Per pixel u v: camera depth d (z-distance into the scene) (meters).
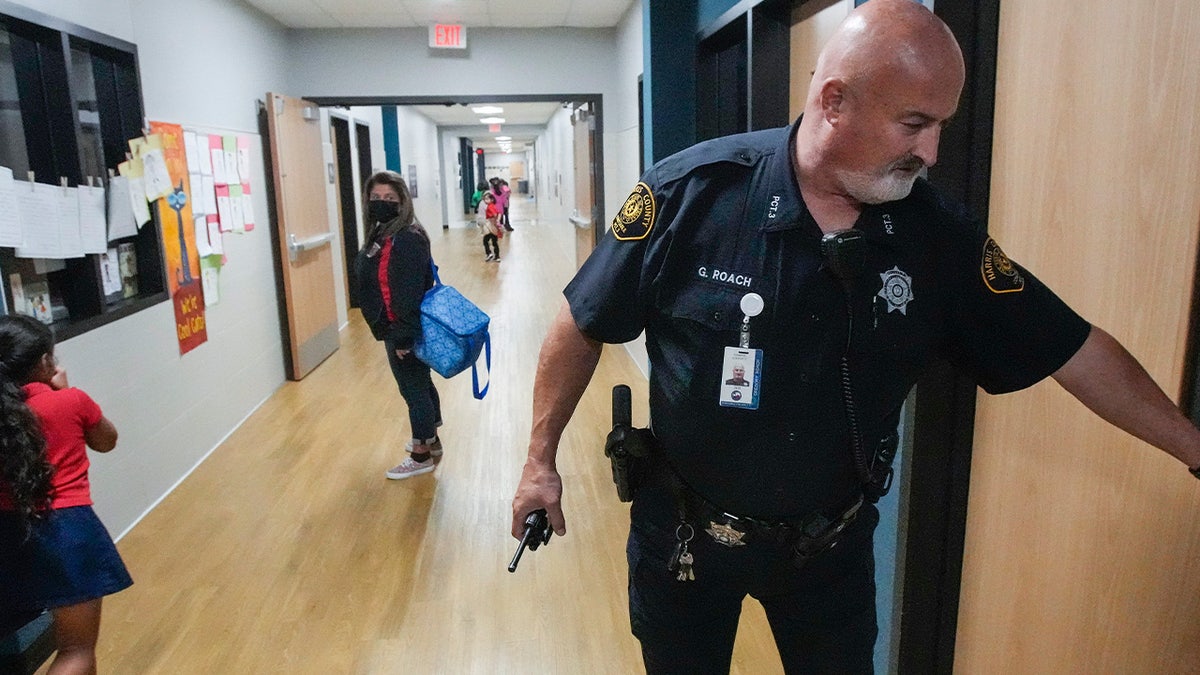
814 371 1.06
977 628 1.71
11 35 2.73
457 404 4.84
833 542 1.17
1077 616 1.44
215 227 4.26
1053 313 1.06
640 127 5.12
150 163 3.46
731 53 3.52
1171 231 1.18
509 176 47.09
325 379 5.50
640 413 4.61
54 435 1.77
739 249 1.07
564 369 1.23
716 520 1.19
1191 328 1.16
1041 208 1.44
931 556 1.74
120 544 3.04
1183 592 1.23
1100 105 1.29
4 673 1.99
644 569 1.31
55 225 2.69
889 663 1.83
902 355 1.07
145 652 2.35
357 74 6.07
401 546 3.01
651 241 1.13
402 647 2.37
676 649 1.33
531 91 6.27
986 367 1.12
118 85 3.35
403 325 3.39
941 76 0.89
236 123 4.74
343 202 8.06
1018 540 1.57
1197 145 1.13
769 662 2.25
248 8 5.05
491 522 3.22
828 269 1.03
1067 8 1.35
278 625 2.49
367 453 4.03
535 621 2.50
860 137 0.94
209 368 4.08
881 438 1.15
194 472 3.79
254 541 3.06
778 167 1.08
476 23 5.96
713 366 1.08
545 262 12.00
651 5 3.68
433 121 16.12
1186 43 1.14
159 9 3.73
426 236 3.42
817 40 2.57
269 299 5.19
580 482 3.60
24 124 2.81
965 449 1.67
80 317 2.94
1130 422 1.06
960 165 1.58
